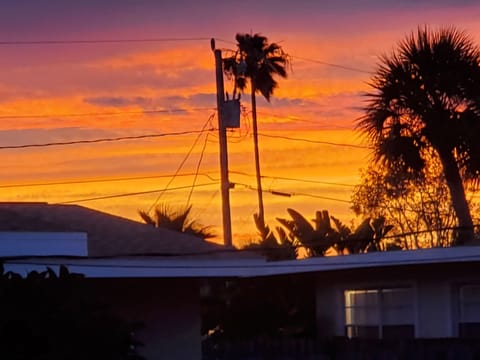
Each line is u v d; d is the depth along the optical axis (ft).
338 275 87.76
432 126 97.09
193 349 75.25
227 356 80.07
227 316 94.94
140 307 73.97
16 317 47.78
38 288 49.47
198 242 74.02
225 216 91.04
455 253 70.28
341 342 76.54
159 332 74.28
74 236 63.57
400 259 73.51
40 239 62.39
